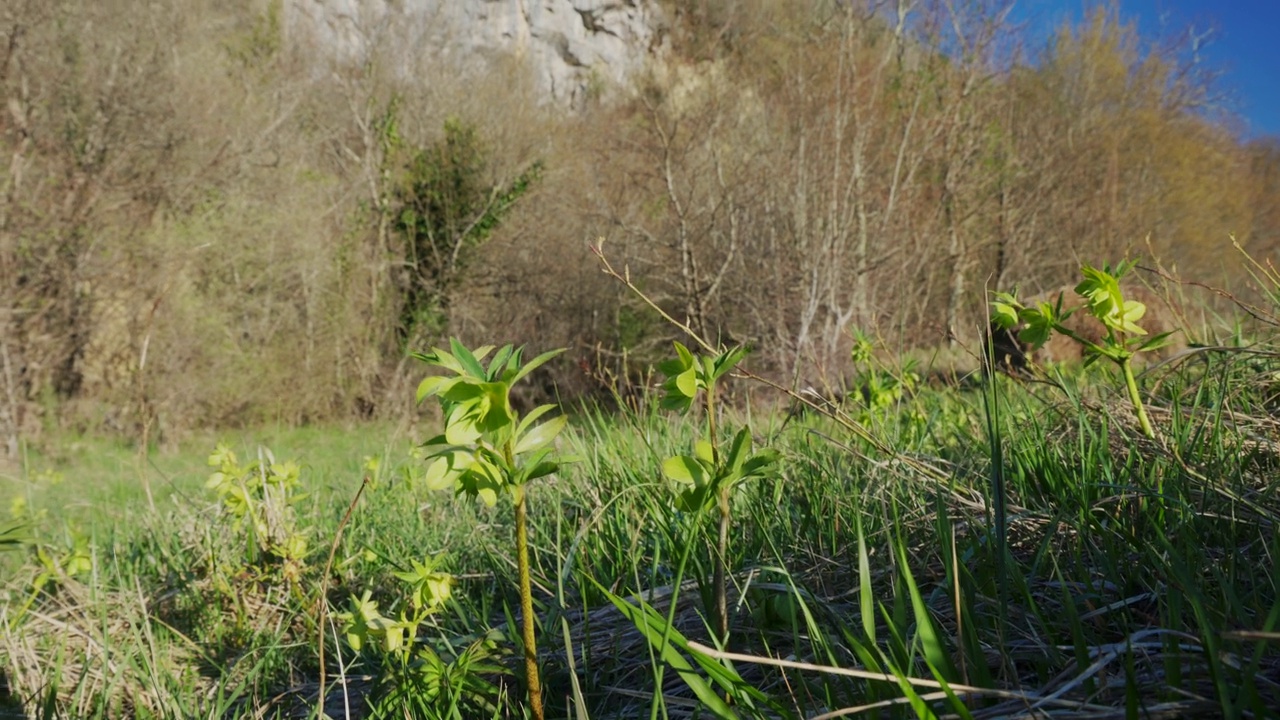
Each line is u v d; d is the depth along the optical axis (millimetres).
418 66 19781
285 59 19047
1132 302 1892
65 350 12727
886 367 3652
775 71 15953
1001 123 17891
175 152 14172
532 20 34656
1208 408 2365
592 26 34812
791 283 13430
